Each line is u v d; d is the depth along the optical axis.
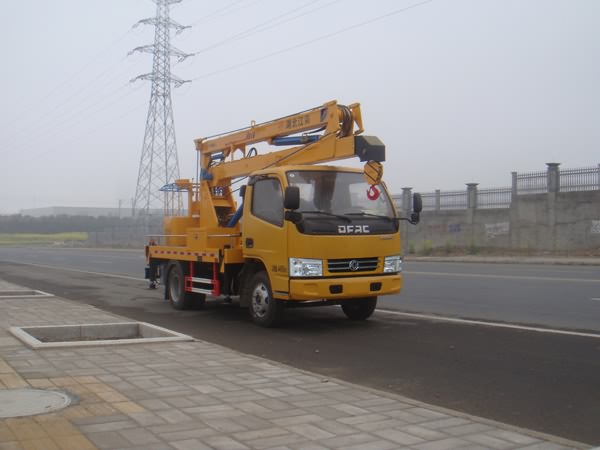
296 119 12.09
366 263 10.50
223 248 12.35
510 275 19.92
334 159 11.22
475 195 33.66
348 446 4.55
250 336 10.13
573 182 29.64
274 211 10.64
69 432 4.72
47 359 7.39
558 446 4.66
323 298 10.03
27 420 5.00
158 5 43.03
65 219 114.31
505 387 6.74
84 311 11.93
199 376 6.66
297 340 9.73
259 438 4.68
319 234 10.03
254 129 13.23
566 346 8.80
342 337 9.95
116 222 106.06
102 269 28.98
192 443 4.54
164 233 15.39
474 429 5.00
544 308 12.49
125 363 7.24
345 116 11.18
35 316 11.19
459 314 12.13
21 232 109.81
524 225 31.30
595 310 12.10
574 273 20.34
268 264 10.65
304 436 4.74
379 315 12.29
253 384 6.35
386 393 6.13
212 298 15.95
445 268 24.33
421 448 4.54
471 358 8.16
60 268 30.03
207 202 14.28
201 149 14.88
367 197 10.95
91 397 5.71
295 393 6.02
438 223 35.41
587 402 6.16
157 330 9.45
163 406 5.46
